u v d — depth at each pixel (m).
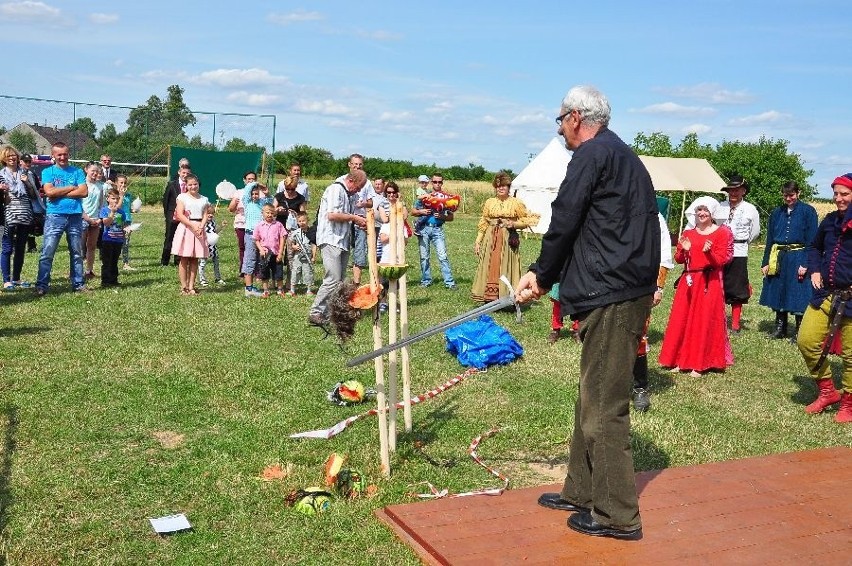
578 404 4.33
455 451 5.53
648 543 4.01
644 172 3.95
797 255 10.05
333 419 6.07
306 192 13.42
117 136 28.03
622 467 4.00
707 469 5.10
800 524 4.28
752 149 34.25
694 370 8.16
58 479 4.74
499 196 11.23
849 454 5.45
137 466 5.01
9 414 5.85
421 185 13.36
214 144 28.33
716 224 8.11
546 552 3.89
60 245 17.47
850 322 6.57
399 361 7.88
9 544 3.93
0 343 7.93
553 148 28.92
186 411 6.14
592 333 3.94
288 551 4.02
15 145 25.64
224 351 8.01
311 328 9.27
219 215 27.02
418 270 16.31
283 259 11.75
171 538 4.12
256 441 5.53
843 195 6.48
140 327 8.98
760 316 12.42
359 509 4.50
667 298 14.02
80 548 3.99
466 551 3.88
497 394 7.00
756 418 6.71
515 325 10.23
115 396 6.39
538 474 5.22
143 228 22.33
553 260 3.95
